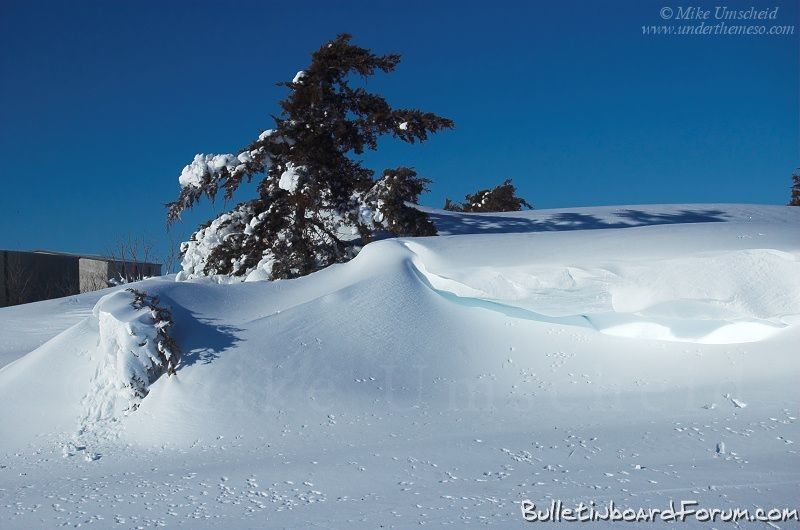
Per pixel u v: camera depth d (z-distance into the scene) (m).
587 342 12.84
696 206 29.19
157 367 12.34
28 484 9.58
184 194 20.59
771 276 11.98
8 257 37.53
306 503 7.65
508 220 27.44
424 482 8.03
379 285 14.48
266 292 15.37
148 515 7.67
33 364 13.30
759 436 8.73
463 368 12.55
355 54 20.92
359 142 21.45
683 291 12.10
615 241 14.36
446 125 20.86
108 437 11.37
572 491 7.32
